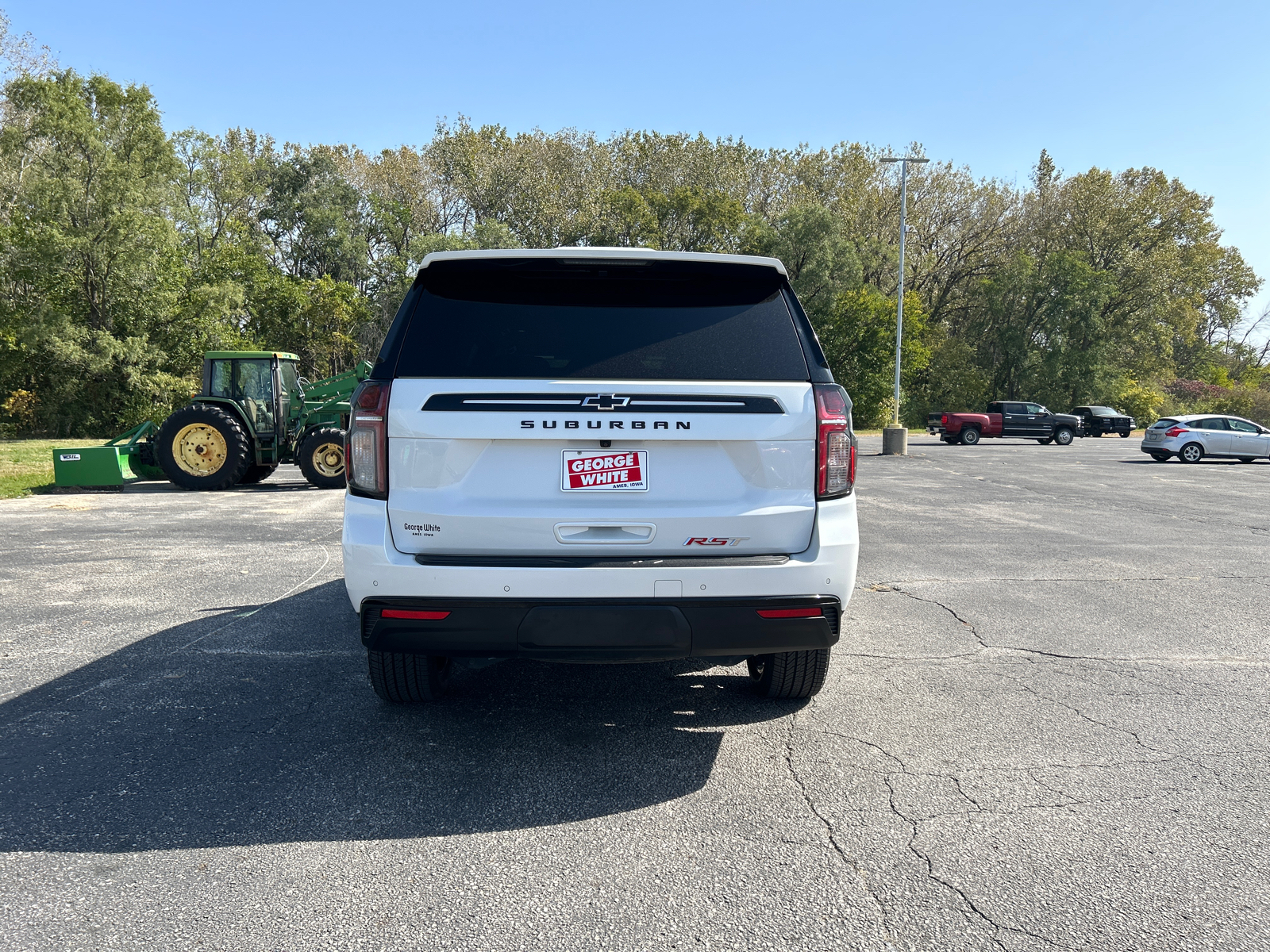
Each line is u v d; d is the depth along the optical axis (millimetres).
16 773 3223
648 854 2654
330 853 2648
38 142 31891
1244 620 5770
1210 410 58094
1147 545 9070
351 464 3217
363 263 50688
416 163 53188
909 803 3027
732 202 50750
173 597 6203
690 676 4492
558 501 3129
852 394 46625
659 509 3141
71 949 2150
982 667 4668
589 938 2215
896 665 4703
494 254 3223
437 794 3062
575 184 52969
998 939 2225
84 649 4863
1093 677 4516
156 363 31859
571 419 3086
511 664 4680
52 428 31906
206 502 12414
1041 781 3221
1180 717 3918
